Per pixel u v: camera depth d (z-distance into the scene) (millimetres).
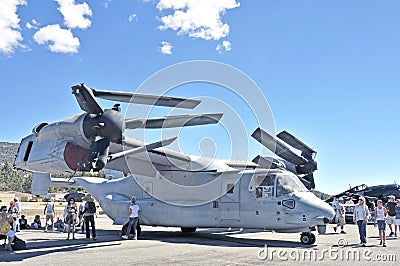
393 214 15250
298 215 11906
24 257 8711
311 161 14688
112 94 9961
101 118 9664
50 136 10438
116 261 8164
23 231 16734
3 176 114938
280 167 13227
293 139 14586
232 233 16078
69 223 13000
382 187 29891
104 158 9883
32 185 13156
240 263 8125
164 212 14086
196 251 9875
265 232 16734
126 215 14406
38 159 10773
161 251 9820
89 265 7672
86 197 12922
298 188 12406
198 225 13547
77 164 10219
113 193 15414
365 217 11750
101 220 27172
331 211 12031
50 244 11320
